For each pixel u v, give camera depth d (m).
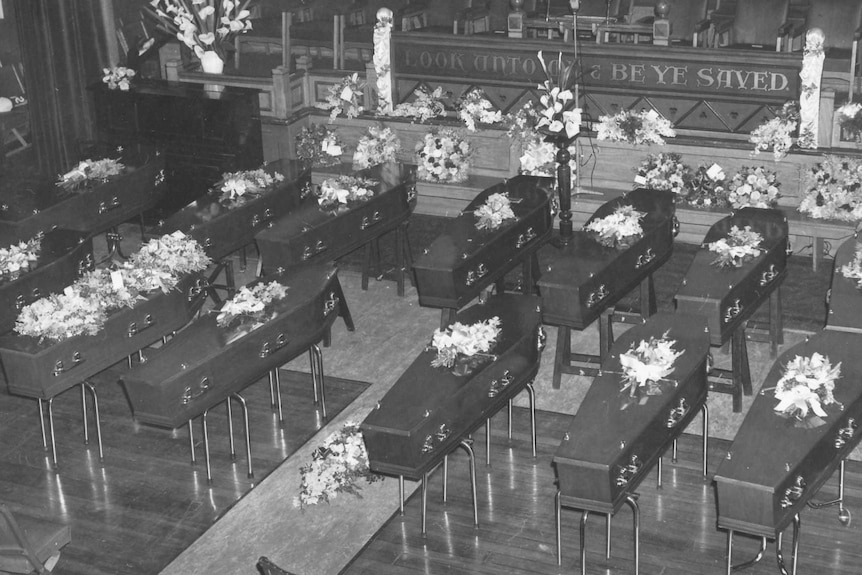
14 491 8.31
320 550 7.55
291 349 8.63
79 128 14.41
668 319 8.02
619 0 13.35
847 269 8.56
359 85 12.05
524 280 10.12
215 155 12.34
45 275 9.66
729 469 6.46
